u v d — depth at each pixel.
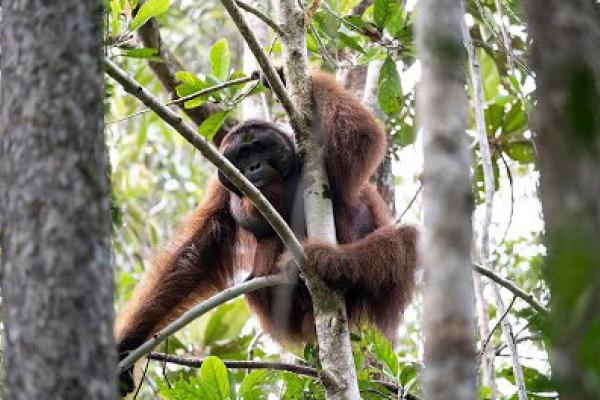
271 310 12.50
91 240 4.79
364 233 12.70
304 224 11.73
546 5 3.73
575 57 3.64
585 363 3.47
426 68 4.36
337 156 11.46
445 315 4.06
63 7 5.16
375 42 12.52
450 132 4.33
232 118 15.41
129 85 8.19
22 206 4.83
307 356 11.33
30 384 4.53
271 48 12.20
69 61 5.08
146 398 15.34
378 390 11.21
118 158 20.48
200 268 13.04
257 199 8.67
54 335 4.58
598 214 3.54
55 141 4.92
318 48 12.86
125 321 12.44
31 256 4.73
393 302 11.71
